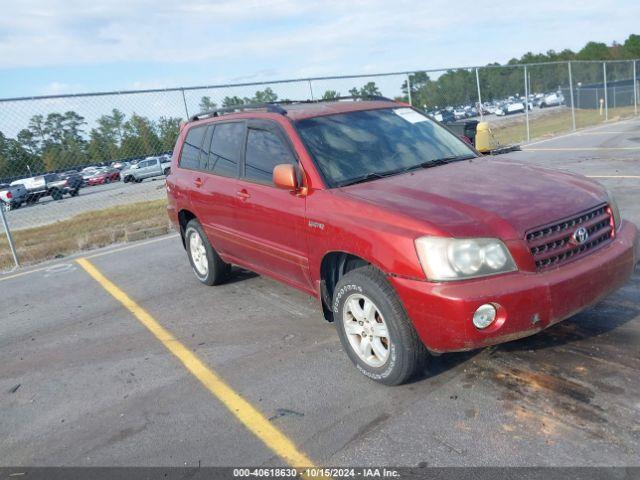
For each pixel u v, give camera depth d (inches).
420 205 129.6
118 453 123.6
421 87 606.5
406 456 110.6
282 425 126.9
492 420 118.2
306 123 169.6
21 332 210.7
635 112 1020.5
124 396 149.9
